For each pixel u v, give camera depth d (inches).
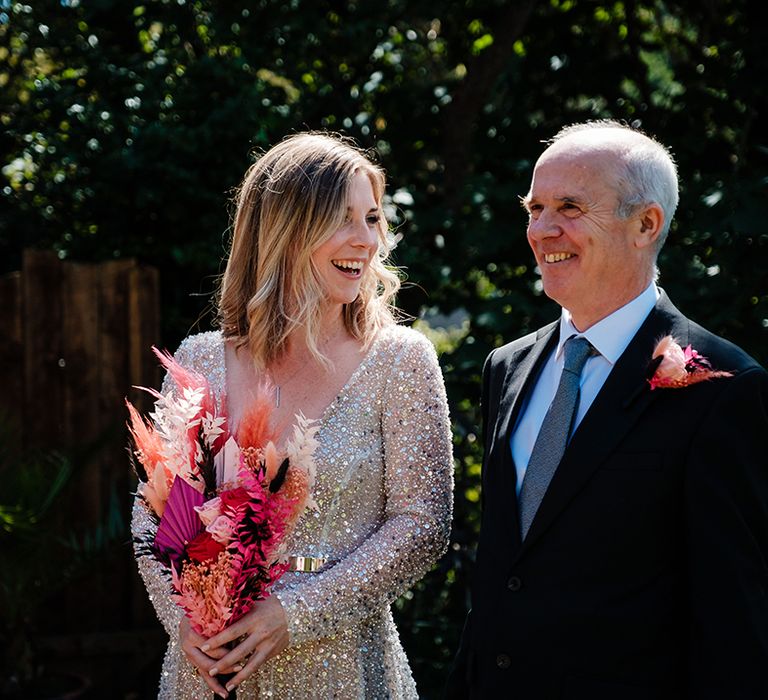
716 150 238.2
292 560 100.0
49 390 207.2
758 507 81.8
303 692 100.4
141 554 94.8
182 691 103.0
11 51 254.7
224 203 227.3
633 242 89.9
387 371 104.3
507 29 252.7
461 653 98.5
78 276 208.8
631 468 84.9
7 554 183.2
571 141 91.6
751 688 78.0
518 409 97.0
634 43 256.8
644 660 83.4
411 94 262.7
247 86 231.3
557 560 87.0
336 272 102.8
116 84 237.3
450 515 104.7
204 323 232.2
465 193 233.1
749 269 209.9
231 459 95.4
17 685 187.9
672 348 85.0
